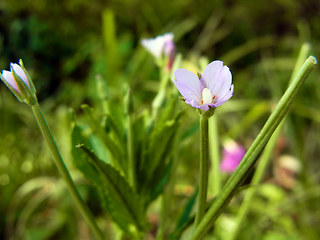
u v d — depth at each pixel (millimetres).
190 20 302
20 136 226
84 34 315
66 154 183
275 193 177
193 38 306
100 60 261
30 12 312
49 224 178
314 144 233
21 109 236
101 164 63
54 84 306
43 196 187
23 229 177
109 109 76
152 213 167
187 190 162
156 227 164
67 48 310
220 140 190
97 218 166
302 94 242
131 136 71
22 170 207
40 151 220
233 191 52
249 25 316
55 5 306
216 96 50
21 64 51
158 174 76
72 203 169
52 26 310
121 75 253
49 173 209
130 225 77
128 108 70
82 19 314
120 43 277
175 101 74
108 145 73
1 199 196
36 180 193
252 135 237
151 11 300
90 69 285
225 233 140
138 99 240
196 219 56
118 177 66
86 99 271
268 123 49
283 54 297
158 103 78
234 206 151
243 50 293
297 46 256
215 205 53
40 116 54
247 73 278
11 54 299
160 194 77
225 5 311
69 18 312
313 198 181
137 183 75
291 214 174
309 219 178
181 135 84
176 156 77
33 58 304
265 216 166
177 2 305
